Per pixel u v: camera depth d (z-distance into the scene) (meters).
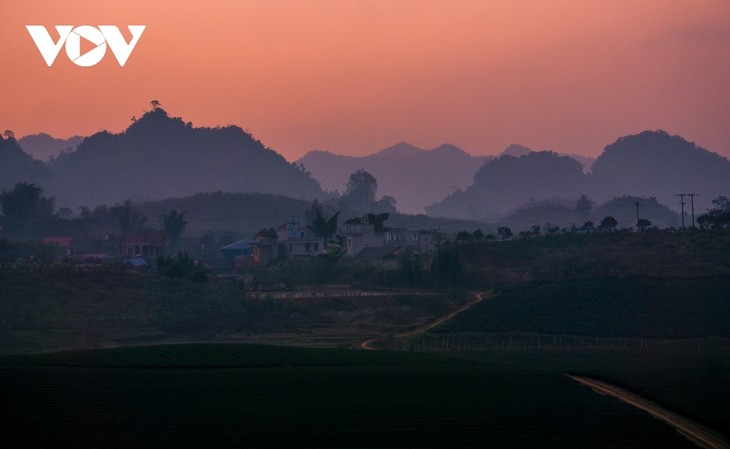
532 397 87.00
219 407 80.00
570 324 136.12
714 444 76.44
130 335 131.88
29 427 71.94
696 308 140.88
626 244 189.50
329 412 79.00
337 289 171.88
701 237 187.50
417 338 131.00
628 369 107.00
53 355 98.31
